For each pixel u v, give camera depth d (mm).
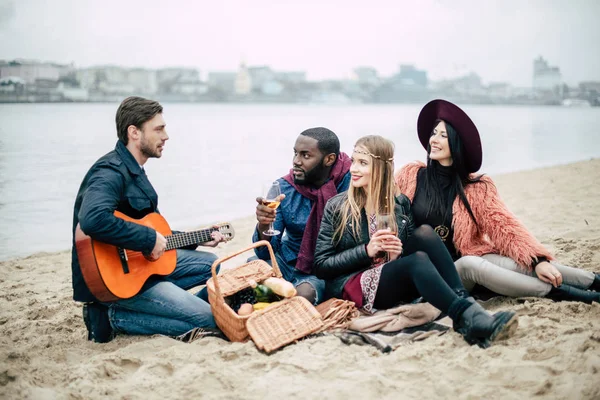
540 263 3924
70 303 4766
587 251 5312
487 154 19562
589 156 18734
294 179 4355
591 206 8422
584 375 2885
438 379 3023
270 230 4113
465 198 4070
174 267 4059
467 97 187125
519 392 2865
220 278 3869
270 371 3211
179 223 9000
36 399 2959
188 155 18453
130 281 3723
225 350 3438
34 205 9727
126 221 3623
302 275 4277
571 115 64125
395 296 3719
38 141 18953
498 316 3264
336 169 4371
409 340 3506
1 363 3398
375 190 3834
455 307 3371
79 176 12273
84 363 3436
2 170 12742
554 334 3371
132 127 3818
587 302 3896
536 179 12266
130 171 3826
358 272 3932
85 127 26672
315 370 3170
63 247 7492
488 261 4035
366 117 60531
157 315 3857
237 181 13062
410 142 23672
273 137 27594
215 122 45250
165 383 3125
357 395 2943
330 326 3689
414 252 3693
